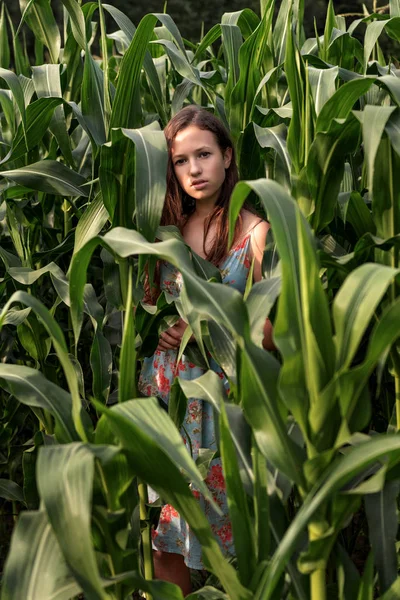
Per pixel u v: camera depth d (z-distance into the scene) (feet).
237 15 9.05
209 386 5.43
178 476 4.42
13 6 27.09
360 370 4.26
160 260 7.13
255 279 6.93
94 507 4.60
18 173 7.45
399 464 4.59
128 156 6.63
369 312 4.21
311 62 7.84
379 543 4.86
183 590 7.69
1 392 9.45
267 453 4.43
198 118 6.77
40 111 7.64
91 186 7.54
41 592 4.01
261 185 4.52
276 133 7.04
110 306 8.05
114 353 8.20
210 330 5.67
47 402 4.98
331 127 5.73
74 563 3.85
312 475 4.41
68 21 9.36
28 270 7.55
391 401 7.93
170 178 7.16
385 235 5.98
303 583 4.73
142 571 7.37
